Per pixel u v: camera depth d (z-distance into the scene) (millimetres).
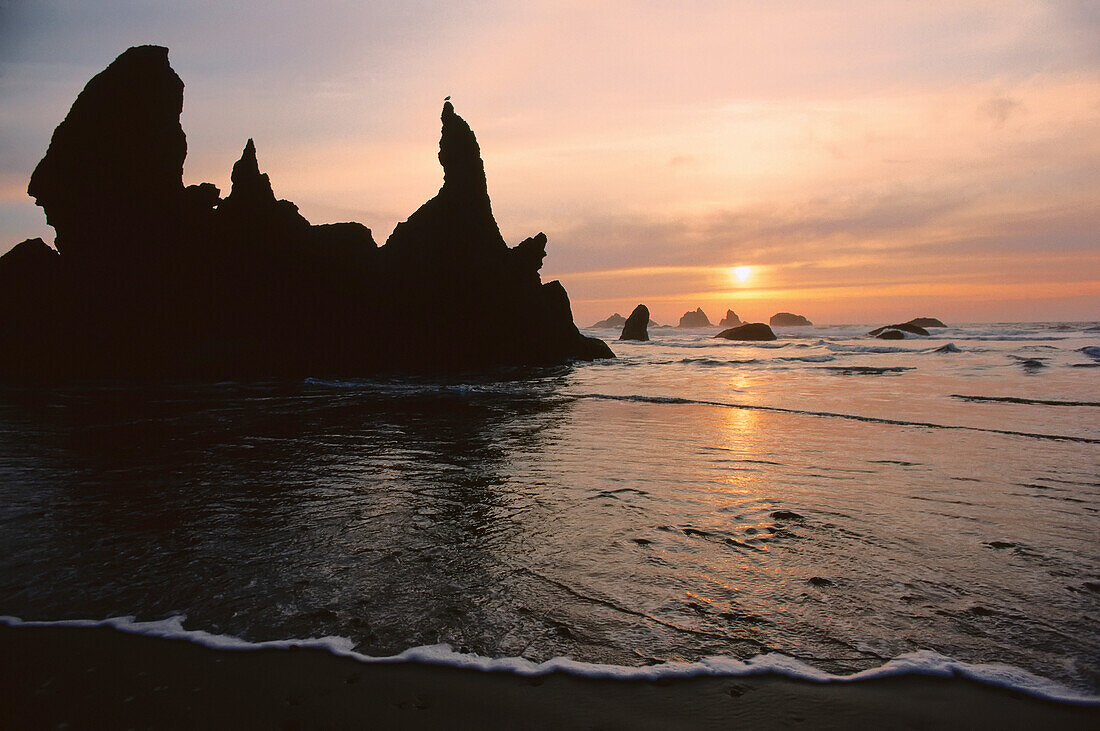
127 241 20906
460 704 2846
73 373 20125
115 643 3346
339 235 25922
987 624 3531
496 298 27109
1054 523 5254
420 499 6070
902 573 4230
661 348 44469
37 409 12609
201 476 6980
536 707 2826
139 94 20875
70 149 20312
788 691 2938
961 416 11406
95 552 4613
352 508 5754
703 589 3992
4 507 5734
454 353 26047
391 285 25547
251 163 22906
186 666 3131
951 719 2734
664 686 2982
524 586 4031
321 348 22969
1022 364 22734
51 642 3354
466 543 4816
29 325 20109
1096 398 13578
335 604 3785
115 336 20641
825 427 10430
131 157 20859
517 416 11812
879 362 26188
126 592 3949
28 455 8078
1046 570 4266
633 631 3469
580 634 3436
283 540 4883
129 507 5766
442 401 14305
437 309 25875
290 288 22891
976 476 6930
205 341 21281
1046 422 10633
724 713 2785
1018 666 3117
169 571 4270
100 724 2670
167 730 2631
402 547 4730
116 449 8516
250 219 22422
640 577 4172
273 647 3309
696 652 3264
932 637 3398
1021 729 2662
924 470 7242
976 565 4359
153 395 15422
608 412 12406
